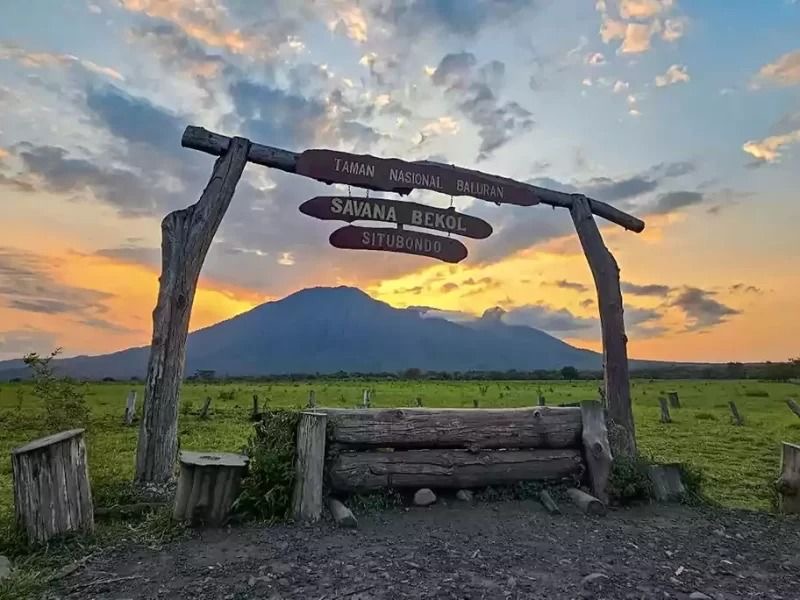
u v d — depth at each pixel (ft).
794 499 22.27
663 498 22.63
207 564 14.56
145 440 21.16
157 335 21.67
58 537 15.94
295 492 18.89
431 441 21.57
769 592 13.87
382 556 15.24
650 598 13.10
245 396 132.36
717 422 81.97
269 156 24.71
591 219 31.14
